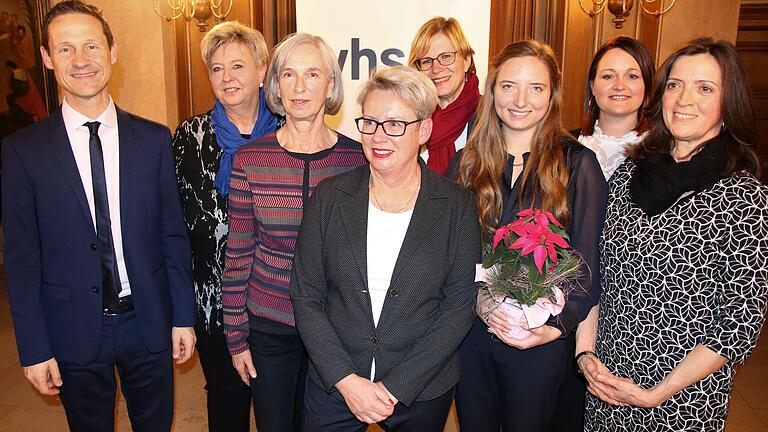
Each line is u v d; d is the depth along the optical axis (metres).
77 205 1.71
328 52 1.83
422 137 1.61
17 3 5.14
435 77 2.42
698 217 1.47
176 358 1.99
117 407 2.98
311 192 1.81
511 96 1.70
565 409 2.14
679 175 1.51
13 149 1.68
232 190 1.83
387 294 1.54
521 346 1.57
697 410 1.53
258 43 2.07
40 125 1.74
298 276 1.64
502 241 1.61
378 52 3.43
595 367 1.67
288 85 1.77
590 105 2.29
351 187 1.61
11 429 2.84
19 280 1.71
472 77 2.52
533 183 1.71
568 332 1.61
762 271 1.40
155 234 1.86
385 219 1.59
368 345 1.55
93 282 1.74
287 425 1.95
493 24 3.79
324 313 1.62
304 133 1.84
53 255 1.73
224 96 2.04
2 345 3.88
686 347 1.50
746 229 1.41
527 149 1.80
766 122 7.73
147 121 1.88
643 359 1.58
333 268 1.57
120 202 1.77
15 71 5.27
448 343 1.55
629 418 1.66
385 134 1.51
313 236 1.61
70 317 1.75
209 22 3.86
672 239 1.50
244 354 1.93
